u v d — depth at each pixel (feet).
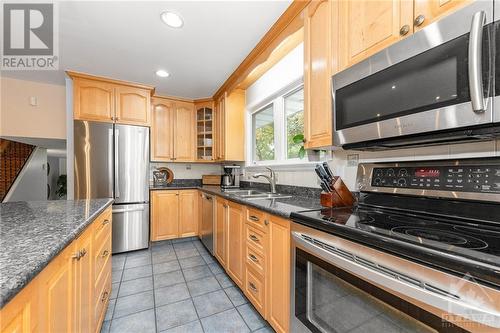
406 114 3.02
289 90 7.72
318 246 3.32
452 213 3.17
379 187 4.19
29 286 1.81
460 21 2.50
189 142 11.91
